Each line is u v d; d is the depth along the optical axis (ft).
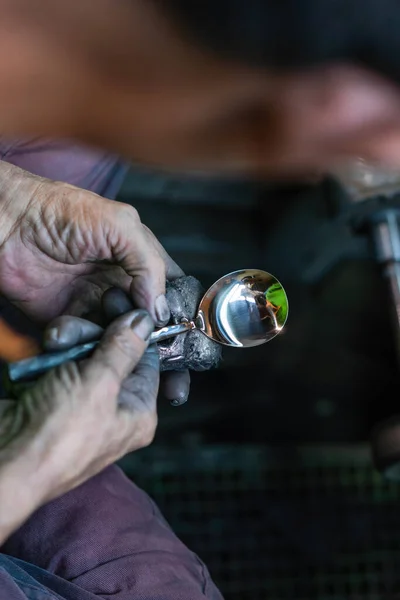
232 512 3.10
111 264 1.88
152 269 1.76
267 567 3.03
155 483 3.11
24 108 1.07
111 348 1.61
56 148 2.14
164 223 2.88
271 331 1.87
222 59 1.00
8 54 0.99
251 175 1.44
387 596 3.02
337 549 3.07
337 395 3.35
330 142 1.16
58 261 1.86
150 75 1.01
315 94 1.07
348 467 3.19
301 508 3.12
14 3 0.97
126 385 1.68
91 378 1.57
